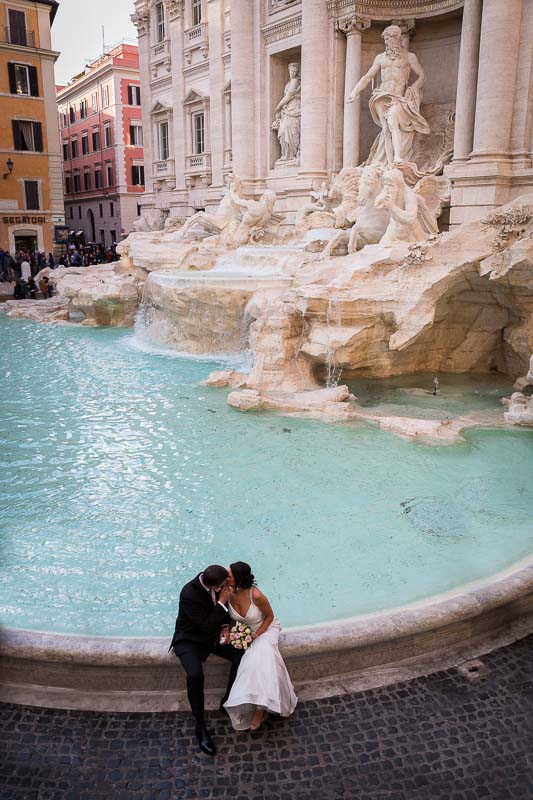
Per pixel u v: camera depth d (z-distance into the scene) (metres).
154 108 39.59
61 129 69.06
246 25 29.45
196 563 7.55
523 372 14.84
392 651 5.76
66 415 13.32
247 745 4.88
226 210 26.62
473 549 7.84
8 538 8.15
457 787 4.54
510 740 4.94
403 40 24.61
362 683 5.54
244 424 12.66
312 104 26.12
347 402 13.56
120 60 55.41
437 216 21.64
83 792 4.47
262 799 4.44
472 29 20.89
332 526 8.48
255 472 10.33
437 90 25.22
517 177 20.02
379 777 4.61
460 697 5.37
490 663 5.80
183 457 10.99
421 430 11.85
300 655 5.46
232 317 18.08
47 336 22.66
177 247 24.62
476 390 14.81
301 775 4.63
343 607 6.57
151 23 38.62
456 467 10.48
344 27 24.83
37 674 5.47
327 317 14.22
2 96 42.53
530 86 19.59
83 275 27.48
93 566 7.46
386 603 6.63
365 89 26.09
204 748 4.79
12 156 43.69
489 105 19.91
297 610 6.51
